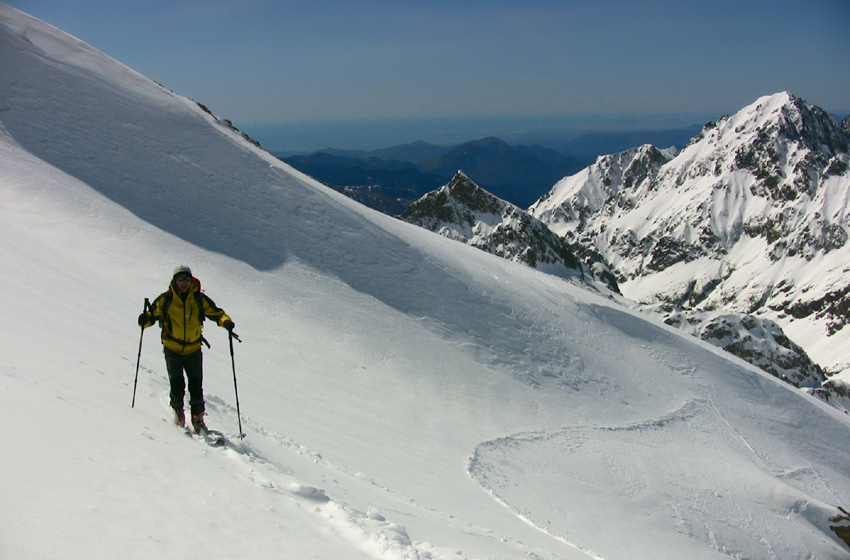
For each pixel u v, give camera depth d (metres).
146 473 5.80
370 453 17.62
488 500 20.38
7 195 30.95
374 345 35.38
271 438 11.92
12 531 3.71
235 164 48.06
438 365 37.00
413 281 45.72
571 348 48.53
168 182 41.72
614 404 43.59
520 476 28.00
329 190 57.88
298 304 35.66
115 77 52.12
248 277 36.00
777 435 49.28
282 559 4.87
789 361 146.25
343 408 24.92
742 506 35.47
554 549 14.94
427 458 23.03
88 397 7.98
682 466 38.00
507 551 10.39
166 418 9.37
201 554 4.41
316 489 7.72
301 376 26.91
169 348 9.14
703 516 32.97
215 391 14.70
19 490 4.30
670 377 52.16
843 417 58.41
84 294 17.86
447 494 16.67
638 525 29.00
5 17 51.38
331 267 42.28
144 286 27.34
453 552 7.05
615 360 50.66
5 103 40.81
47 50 50.19
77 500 4.51
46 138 39.53
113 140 43.09
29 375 7.58
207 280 33.06
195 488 5.96
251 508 6.04
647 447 38.59
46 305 13.78
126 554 3.97
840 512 37.56
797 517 36.78
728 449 43.72
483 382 37.78
